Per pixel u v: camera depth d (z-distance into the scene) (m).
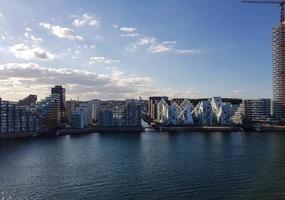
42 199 160.38
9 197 163.62
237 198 158.38
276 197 159.12
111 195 165.38
